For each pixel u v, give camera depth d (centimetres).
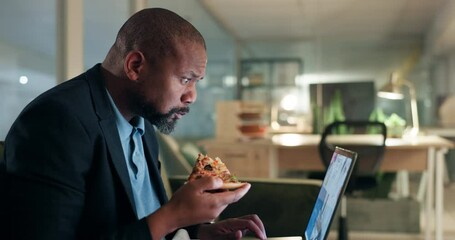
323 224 90
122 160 89
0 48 187
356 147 297
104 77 93
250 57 788
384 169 328
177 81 87
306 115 658
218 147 339
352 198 366
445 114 631
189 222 82
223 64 681
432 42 669
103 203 83
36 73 207
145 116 92
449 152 547
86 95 87
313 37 764
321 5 552
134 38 87
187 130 471
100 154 84
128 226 80
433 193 379
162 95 88
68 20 218
